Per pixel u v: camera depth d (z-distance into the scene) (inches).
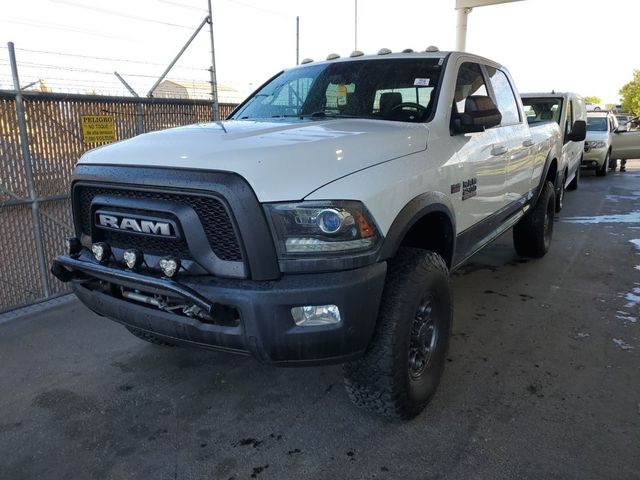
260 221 90.7
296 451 109.0
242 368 144.7
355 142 105.9
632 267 228.4
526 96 379.2
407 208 107.5
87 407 126.6
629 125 753.6
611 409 120.0
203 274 97.0
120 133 221.3
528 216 231.3
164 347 157.9
